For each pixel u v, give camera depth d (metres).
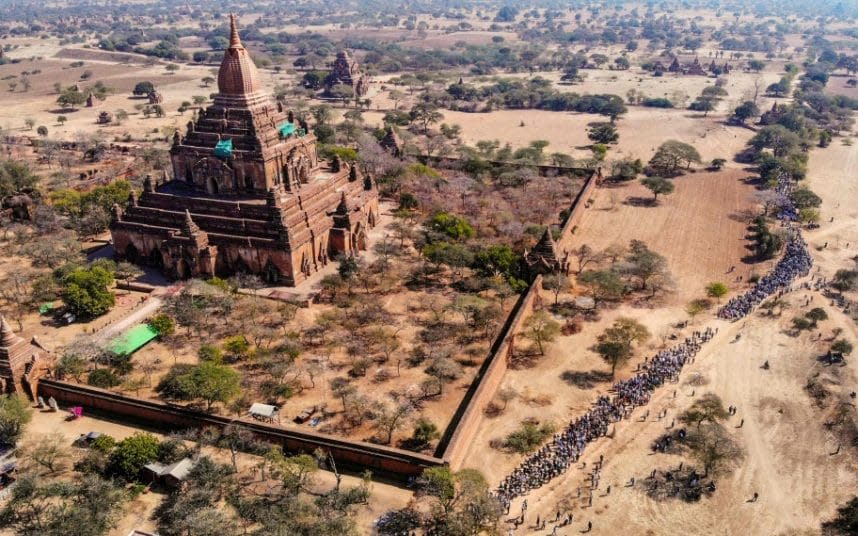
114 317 108.81
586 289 120.62
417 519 67.75
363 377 92.75
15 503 66.88
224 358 96.81
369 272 124.88
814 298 116.75
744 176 195.62
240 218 119.62
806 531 67.62
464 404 85.56
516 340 102.31
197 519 63.66
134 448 73.50
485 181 178.00
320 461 76.62
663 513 69.62
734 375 93.94
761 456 78.12
